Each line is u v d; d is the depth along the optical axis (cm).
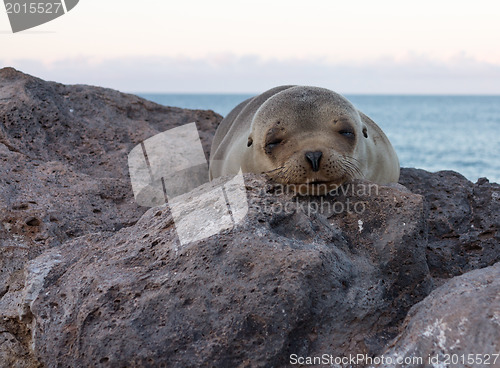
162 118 1069
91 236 503
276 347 392
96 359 396
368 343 414
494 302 351
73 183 716
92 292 419
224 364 389
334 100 576
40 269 469
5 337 490
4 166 703
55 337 421
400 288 453
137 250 448
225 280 406
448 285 388
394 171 704
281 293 397
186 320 397
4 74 930
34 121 855
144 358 389
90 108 970
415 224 463
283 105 568
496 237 657
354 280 434
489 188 723
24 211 614
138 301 407
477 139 6156
